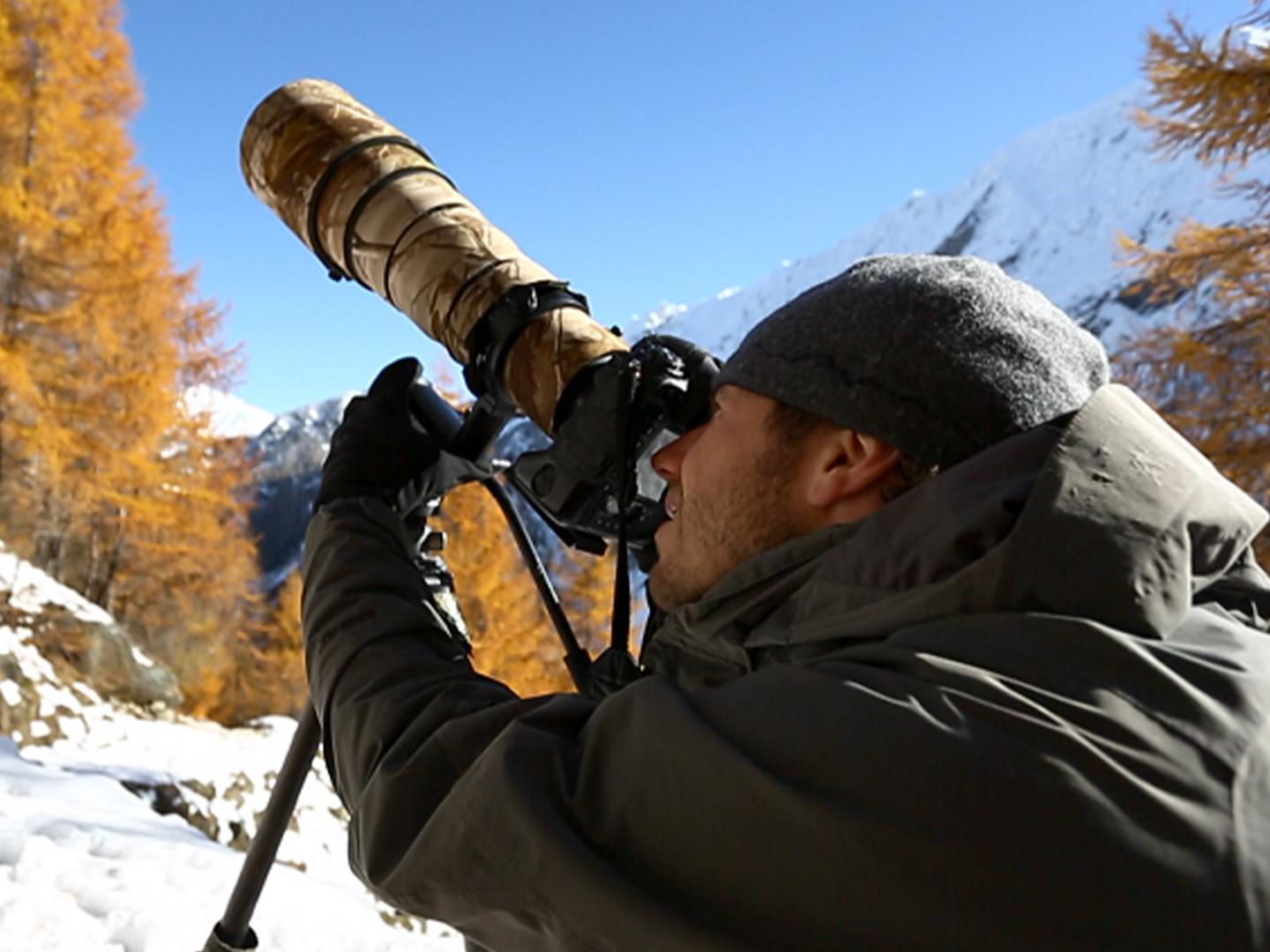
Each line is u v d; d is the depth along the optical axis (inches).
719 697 25.2
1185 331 300.5
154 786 201.2
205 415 776.3
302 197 45.7
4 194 502.9
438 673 32.3
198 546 874.1
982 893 20.2
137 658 369.1
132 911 104.6
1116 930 19.5
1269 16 284.0
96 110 561.6
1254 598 26.9
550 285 43.8
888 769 21.6
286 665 1075.9
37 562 777.6
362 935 124.5
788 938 21.4
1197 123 293.7
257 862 59.9
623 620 38.4
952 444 26.9
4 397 550.0
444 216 44.8
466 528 594.2
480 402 44.2
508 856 24.6
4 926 93.5
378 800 28.4
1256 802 20.7
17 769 164.4
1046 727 21.4
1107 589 22.8
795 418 29.1
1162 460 24.5
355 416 42.0
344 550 36.4
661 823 23.6
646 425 38.6
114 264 574.2
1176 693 21.8
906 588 25.0
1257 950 19.2
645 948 22.5
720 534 30.2
